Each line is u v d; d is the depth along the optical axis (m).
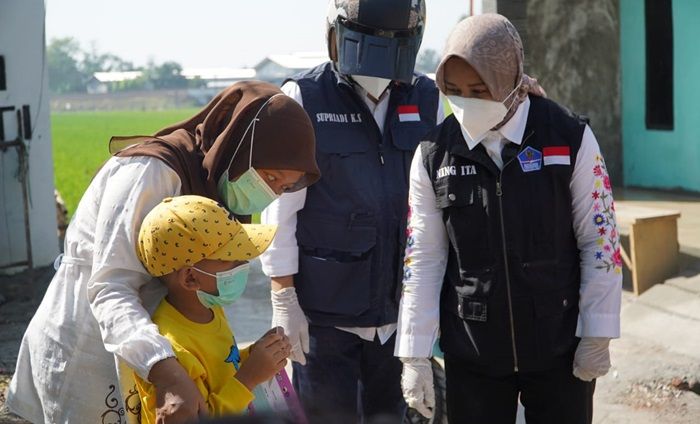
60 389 3.03
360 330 3.94
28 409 3.22
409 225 3.49
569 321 3.36
